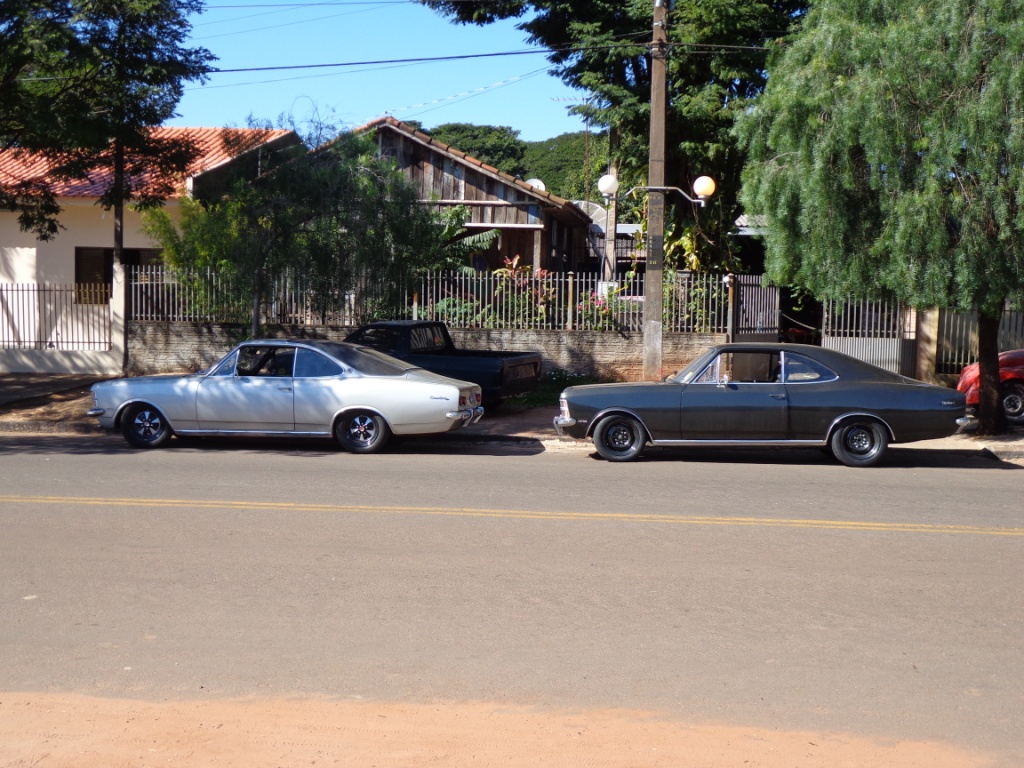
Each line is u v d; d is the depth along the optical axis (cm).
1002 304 1425
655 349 1705
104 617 621
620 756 437
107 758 435
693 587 685
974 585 693
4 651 564
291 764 429
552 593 670
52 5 1620
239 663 546
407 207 1764
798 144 1374
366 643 577
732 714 482
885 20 1360
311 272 1727
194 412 1355
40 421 1644
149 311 2155
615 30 2233
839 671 537
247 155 1703
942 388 1254
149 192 1947
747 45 2142
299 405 1333
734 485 1088
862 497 1017
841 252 1365
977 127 1265
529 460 1296
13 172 2473
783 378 1262
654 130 1691
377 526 862
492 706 490
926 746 449
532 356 1734
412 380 1326
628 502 980
